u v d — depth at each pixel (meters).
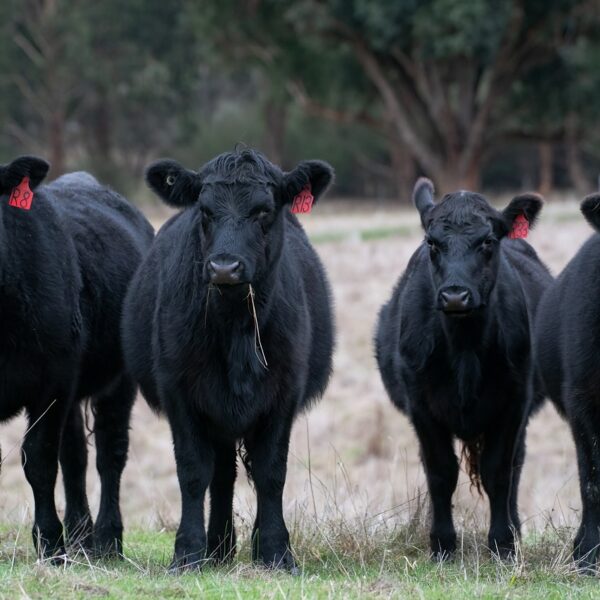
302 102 63.44
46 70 68.38
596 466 11.77
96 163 75.19
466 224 12.11
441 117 59.94
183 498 11.12
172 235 11.99
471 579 10.81
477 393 12.34
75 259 12.31
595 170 87.88
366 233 45.03
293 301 11.38
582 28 58.62
